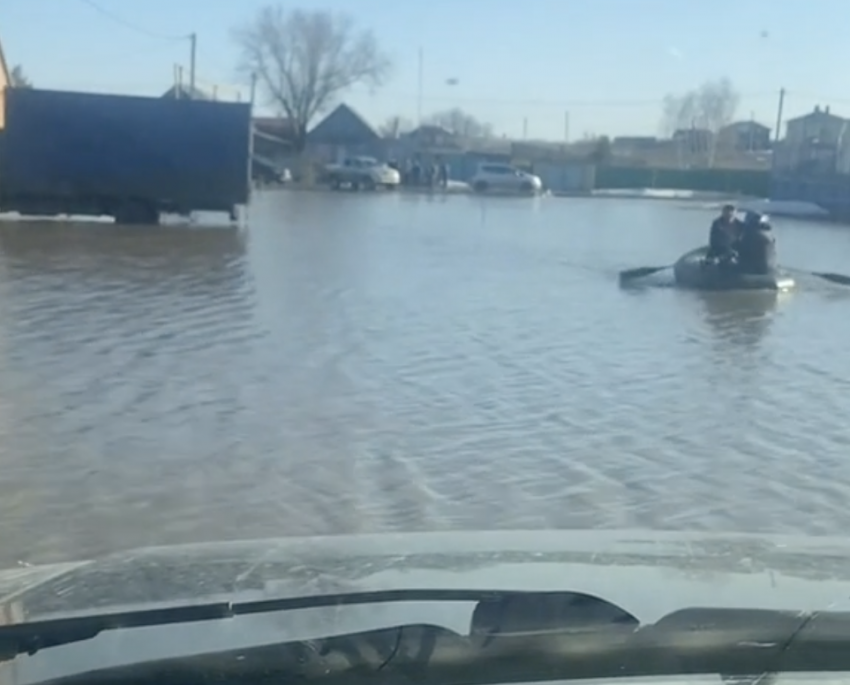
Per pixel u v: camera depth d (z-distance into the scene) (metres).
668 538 3.50
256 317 15.52
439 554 3.12
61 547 6.36
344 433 9.21
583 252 28.70
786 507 7.54
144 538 6.54
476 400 10.66
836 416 10.46
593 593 2.63
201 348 12.95
